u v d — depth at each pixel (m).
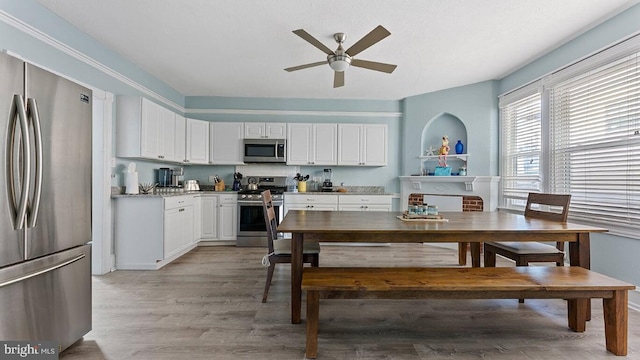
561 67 3.11
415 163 4.92
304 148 4.97
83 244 1.88
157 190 4.07
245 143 4.90
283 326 2.09
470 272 1.96
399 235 2.04
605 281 1.78
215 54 3.36
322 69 3.82
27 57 2.33
